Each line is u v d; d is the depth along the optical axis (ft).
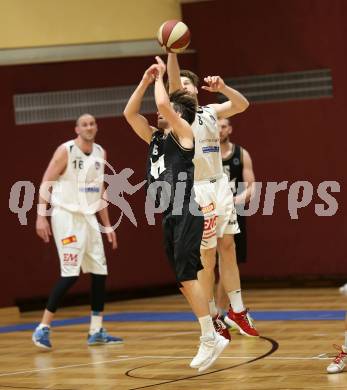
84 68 71.20
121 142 71.51
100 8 72.59
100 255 49.73
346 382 34.63
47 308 48.55
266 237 72.69
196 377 37.73
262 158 72.59
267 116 72.33
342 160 70.54
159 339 49.88
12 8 70.23
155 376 38.58
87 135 49.75
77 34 71.92
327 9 70.49
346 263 70.59
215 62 73.87
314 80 71.20
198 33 74.18
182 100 37.35
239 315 45.68
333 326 50.06
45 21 71.10
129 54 72.95
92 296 49.55
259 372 37.83
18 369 42.83
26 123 69.46
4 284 68.64
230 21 73.26
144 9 73.56
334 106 70.64
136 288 72.54
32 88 69.77
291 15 71.51
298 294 67.72
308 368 38.04
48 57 70.90
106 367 41.68
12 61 69.82
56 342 51.42
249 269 73.36
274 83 72.33
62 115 70.54
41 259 69.97
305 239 71.61
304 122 71.41
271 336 47.67
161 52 73.77
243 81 73.26
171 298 71.72
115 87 71.97
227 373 38.06
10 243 69.05
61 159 49.34
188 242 35.68
